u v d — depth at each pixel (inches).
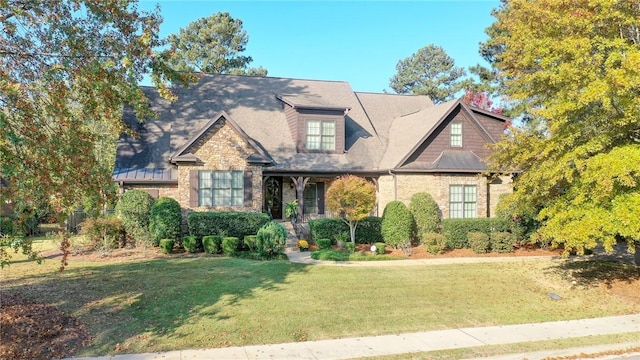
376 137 1045.2
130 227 759.7
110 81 362.0
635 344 363.9
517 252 794.8
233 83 1073.5
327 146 971.3
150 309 417.7
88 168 353.4
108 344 337.7
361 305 457.7
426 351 341.4
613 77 434.9
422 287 534.9
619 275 604.4
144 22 427.2
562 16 506.6
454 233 814.5
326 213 1009.5
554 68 502.0
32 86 365.7
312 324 397.4
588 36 502.9
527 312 454.6
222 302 447.8
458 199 904.9
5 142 310.2
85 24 389.4
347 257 697.0
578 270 637.9
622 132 497.7
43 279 518.3
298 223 903.7
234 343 349.7
